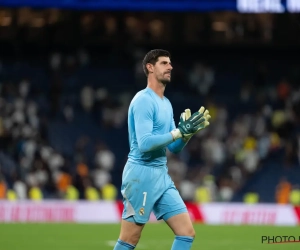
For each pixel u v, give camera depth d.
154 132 21.77
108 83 87.06
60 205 53.97
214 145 74.94
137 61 88.81
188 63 89.56
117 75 87.81
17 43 85.94
